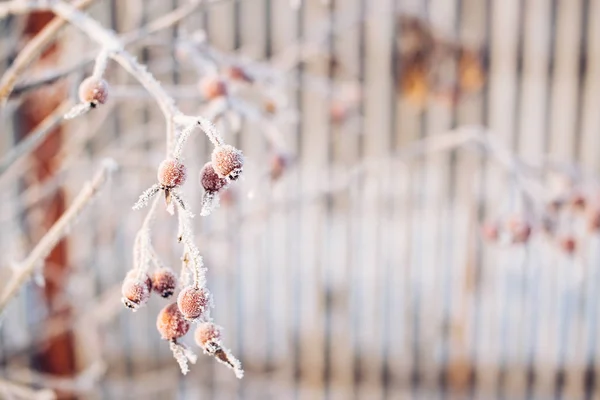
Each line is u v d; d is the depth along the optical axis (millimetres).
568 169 2500
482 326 4559
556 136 4688
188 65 2672
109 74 2170
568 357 4562
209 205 856
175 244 3660
